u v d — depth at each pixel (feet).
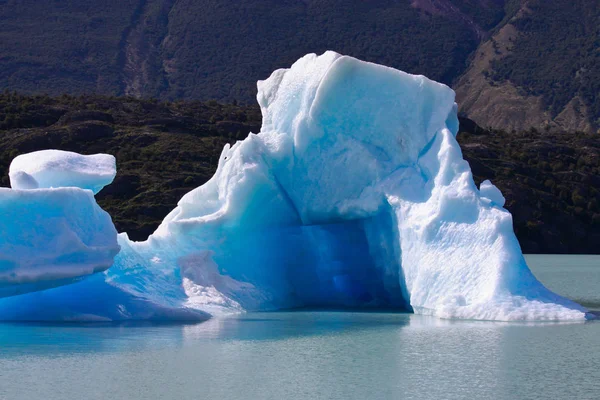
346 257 94.99
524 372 58.85
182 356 63.98
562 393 53.88
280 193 92.53
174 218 95.40
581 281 147.64
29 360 62.23
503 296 77.10
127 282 83.87
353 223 93.61
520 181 306.55
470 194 80.53
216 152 301.63
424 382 56.49
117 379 57.00
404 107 88.84
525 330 72.59
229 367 60.54
